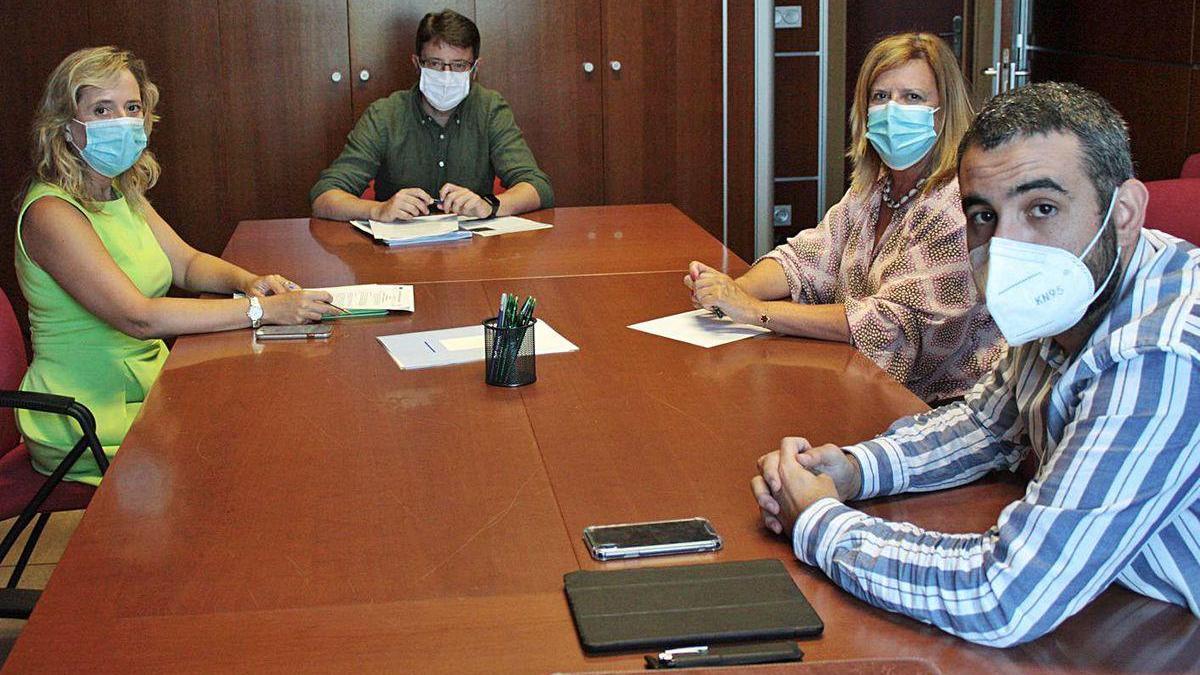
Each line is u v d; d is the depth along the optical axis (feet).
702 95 17.63
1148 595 4.60
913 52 8.19
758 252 18.33
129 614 4.64
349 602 4.70
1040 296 4.39
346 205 12.78
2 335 8.76
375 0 16.67
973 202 4.50
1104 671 4.14
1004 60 18.11
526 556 5.06
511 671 4.22
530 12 16.99
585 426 6.59
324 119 16.90
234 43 16.56
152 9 16.35
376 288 9.53
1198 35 13.52
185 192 16.90
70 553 5.16
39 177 9.12
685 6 17.33
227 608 4.67
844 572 4.63
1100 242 4.32
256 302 8.75
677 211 13.26
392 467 6.06
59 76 8.96
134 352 9.33
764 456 5.51
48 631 4.51
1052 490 4.25
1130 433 4.13
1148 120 15.23
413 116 13.97
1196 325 4.12
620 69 17.35
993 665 4.19
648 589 4.70
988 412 5.65
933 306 7.91
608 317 8.84
